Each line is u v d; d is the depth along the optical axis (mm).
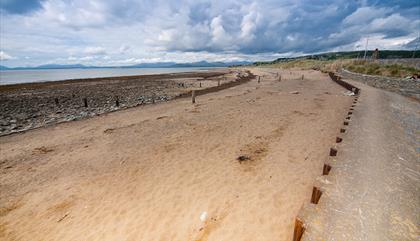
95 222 4133
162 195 4770
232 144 7434
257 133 8438
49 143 8477
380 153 4895
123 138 8664
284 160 5980
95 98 20031
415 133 6449
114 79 43969
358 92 15609
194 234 3578
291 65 93938
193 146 7461
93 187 5285
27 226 4152
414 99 13453
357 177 3801
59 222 4203
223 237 3434
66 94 22656
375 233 2518
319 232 2498
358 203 3057
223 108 13445
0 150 7871
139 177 5605
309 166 5570
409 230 2580
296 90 21438
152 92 23875
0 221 4305
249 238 3365
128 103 17391
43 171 6207
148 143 7977
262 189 4645
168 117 11680
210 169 5754
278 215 3812
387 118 8188
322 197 3186
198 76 54250
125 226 3955
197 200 4480
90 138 8875
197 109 13484
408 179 3775
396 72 22688
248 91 21875
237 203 4242
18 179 5812
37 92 24125
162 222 3957
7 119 12562
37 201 4863
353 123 7430
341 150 5055
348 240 2398
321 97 16438
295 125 9234
